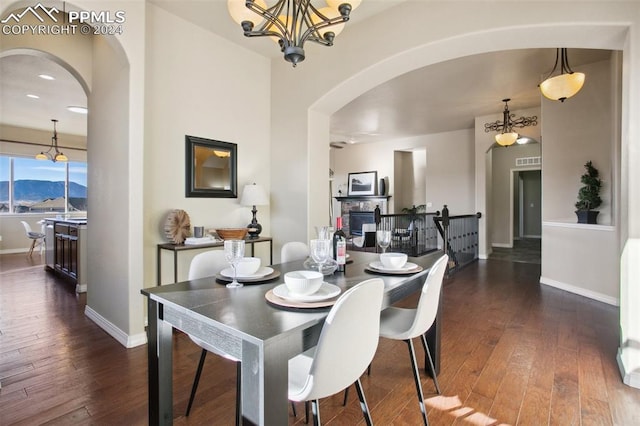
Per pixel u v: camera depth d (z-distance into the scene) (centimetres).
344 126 723
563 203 453
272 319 117
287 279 138
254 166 388
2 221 745
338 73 345
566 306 365
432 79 454
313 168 379
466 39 271
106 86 296
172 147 313
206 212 343
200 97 336
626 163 221
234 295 147
